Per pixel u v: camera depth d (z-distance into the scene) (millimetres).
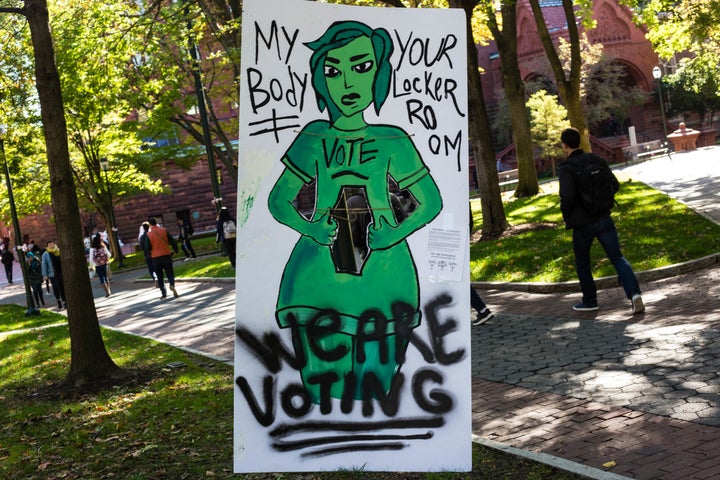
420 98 4812
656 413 5777
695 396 6008
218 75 29594
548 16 55938
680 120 58156
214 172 28906
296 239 4742
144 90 26094
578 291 11680
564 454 5258
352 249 4785
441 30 4820
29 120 28656
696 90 54094
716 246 12234
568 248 14492
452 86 4832
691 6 28859
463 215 4844
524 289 12469
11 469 6230
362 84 4762
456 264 4828
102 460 6156
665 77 56594
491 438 5801
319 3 4711
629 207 19797
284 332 4746
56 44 22750
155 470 5750
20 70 13844
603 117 52500
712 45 40906
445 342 4828
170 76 26172
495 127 59031
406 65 4805
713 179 24875
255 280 4719
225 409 7332
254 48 4664
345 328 4781
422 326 4816
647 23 30203
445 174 4832
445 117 4832
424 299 4820
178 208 54750
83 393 9156
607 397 6340
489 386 7250
